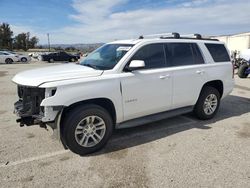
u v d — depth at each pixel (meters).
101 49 5.21
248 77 13.45
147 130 5.05
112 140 4.56
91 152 4.02
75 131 3.79
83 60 5.12
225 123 5.49
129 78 4.24
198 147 4.22
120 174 3.40
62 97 3.60
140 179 3.28
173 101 4.97
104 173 3.43
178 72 4.92
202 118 5.64
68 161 3.77
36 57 39.84
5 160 3.79
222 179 3.26
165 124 5.41
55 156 3.94
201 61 5.45
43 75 3.86
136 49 4.44
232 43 27.05
